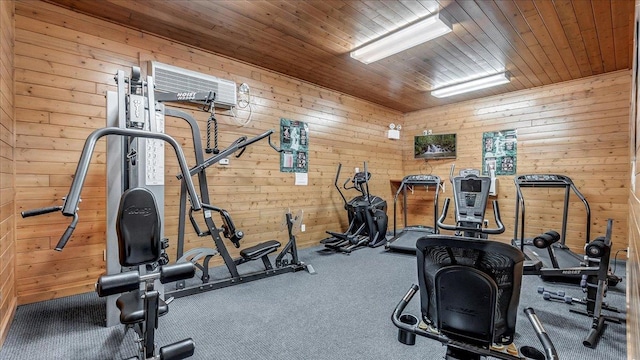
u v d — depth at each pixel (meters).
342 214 5.58
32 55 2.69
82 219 2.93
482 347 1.40
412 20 2.99
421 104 6.21
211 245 3.85
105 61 3.05
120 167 2.35
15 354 1.92
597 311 2.24
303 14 2.91
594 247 2.31
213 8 2.84
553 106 4.82
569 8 2.73
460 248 1.35
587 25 3.01
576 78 4.55
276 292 3.00
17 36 2.62
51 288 2.77
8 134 2.36
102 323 2.33
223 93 3.84
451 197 6.06
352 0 2.68
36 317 2.41
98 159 3.00
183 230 3.12
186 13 2.92
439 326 1.46
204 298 2.84
